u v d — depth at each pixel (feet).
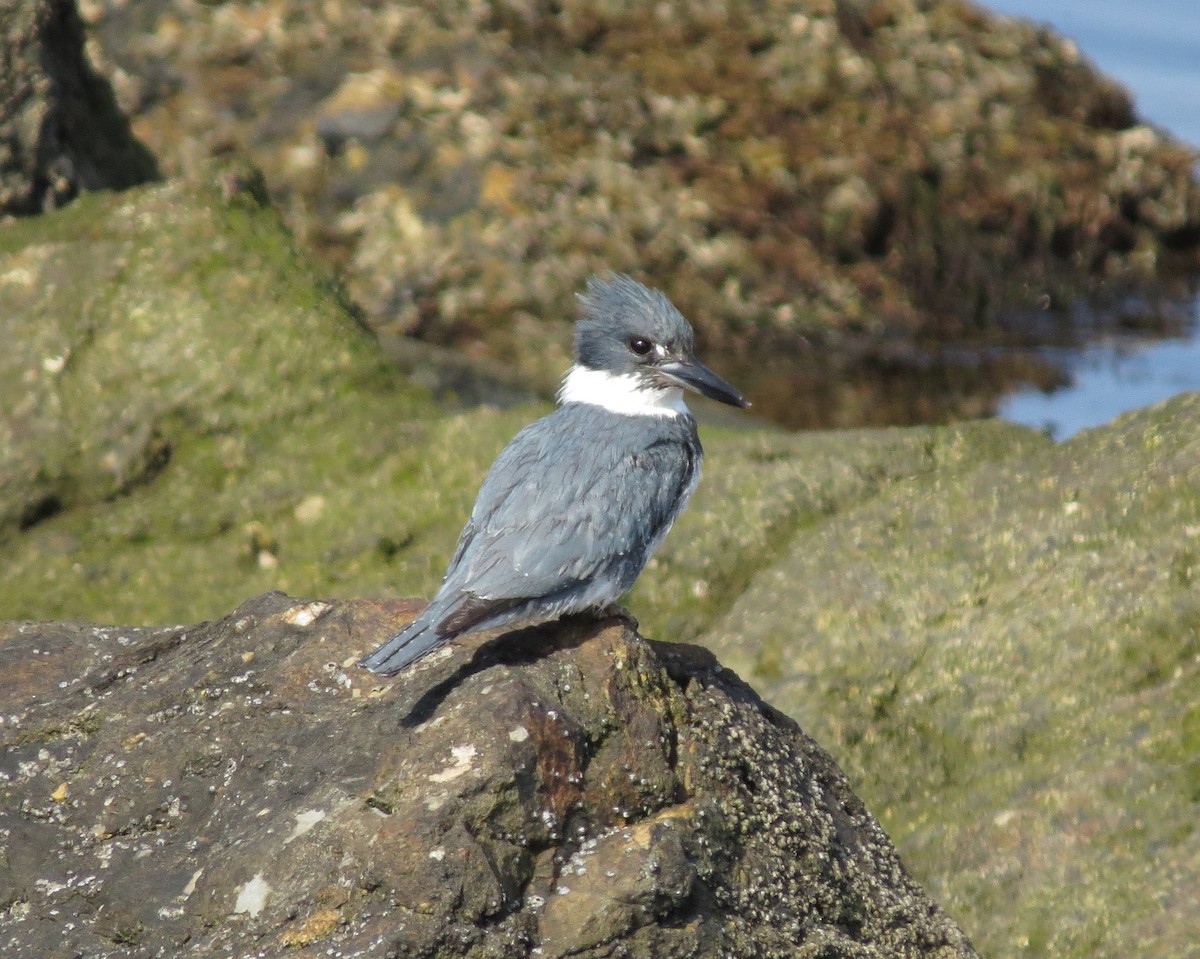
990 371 66.08
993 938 31.30
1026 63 81.66
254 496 47.32
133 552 45.91
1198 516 36.88
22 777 23.75
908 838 34.01
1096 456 40.09
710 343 66.44
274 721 24.07
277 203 67.26
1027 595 37.37
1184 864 31.01
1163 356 68.64
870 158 72.38
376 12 72.79
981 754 35.19
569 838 21.89
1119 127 82.33
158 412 48.42
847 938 23.73
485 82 70.54
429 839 20.75
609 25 74.79
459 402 56.90
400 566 44.88
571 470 26.27
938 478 42.22
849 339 67.87
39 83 54.60
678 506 27.89
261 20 72.33
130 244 51.37
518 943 20.43
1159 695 34.58
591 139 70.13
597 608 26.05
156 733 24.29
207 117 69.46
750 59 75.25
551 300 65.16
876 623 38.04
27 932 21.20
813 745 27.02
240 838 21.89
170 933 20.90
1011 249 73.97
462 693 23.12
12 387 48.14
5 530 46.44
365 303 64.69
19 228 52.31
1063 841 32.45
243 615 26.76
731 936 21.72
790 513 43.98
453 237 66.03
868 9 81.15
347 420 49.14
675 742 23.79
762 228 69.36
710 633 39.83
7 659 27.30
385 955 19.75
